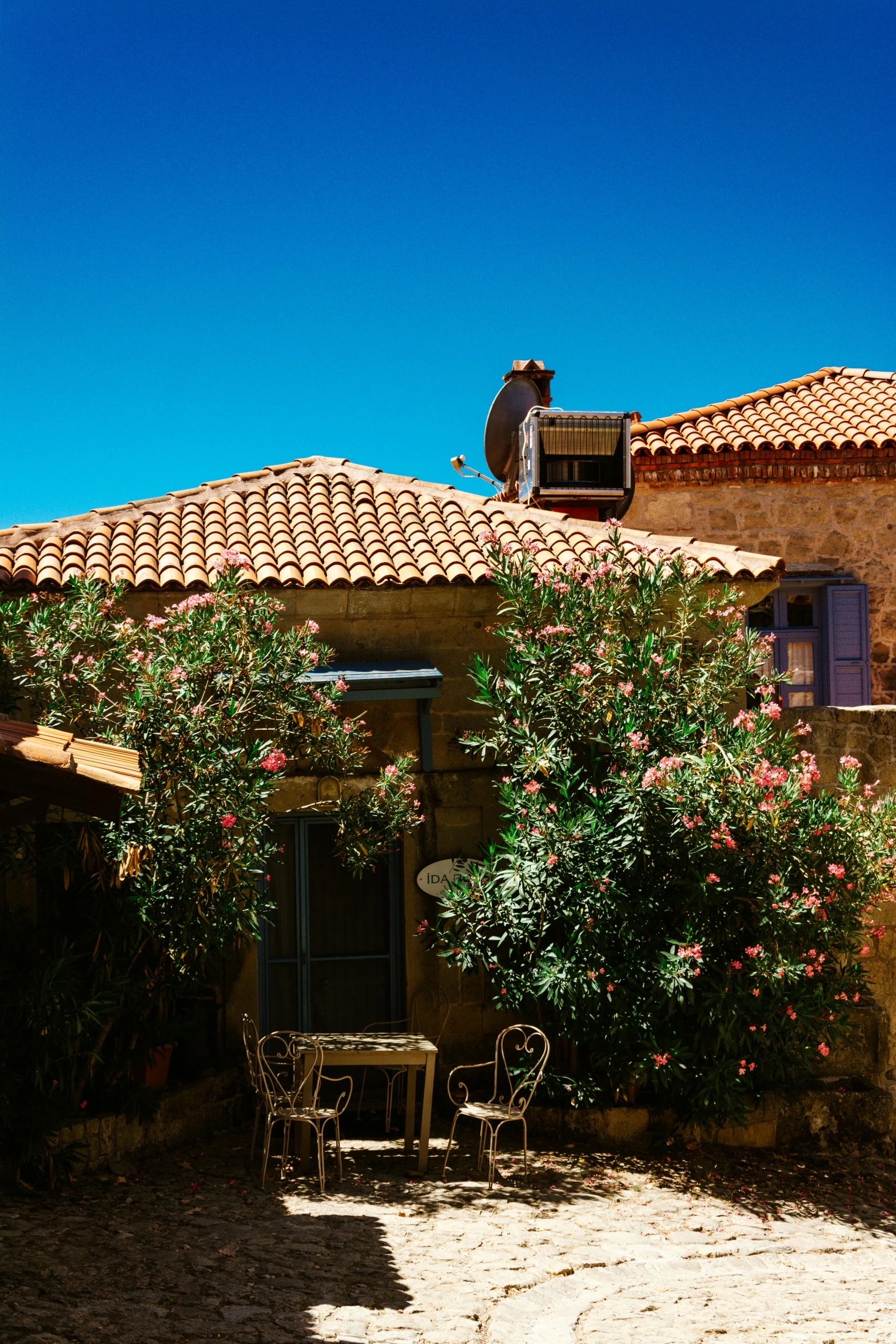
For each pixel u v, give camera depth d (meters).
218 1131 7.40
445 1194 6.39
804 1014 7.02
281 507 9.71
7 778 4.36
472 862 7.73
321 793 8.26
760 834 6.96
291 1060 7.66
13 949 6.48
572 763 7.63
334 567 8.41
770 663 12.59
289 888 8.32
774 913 6.83
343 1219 5.86
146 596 8.17
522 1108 6.79
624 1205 6.43
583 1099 7.32
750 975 6.85
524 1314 4.80
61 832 6.49
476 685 8.43
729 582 8.45
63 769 4.27
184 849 6.34
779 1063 7.16
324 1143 6.95
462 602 8.41
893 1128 7.95
